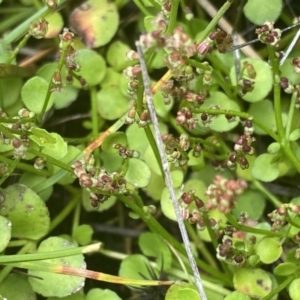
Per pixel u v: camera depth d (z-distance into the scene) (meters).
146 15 0.28
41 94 0.26
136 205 0.25
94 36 0.27
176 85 0.28
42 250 0.26
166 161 0.24
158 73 0.28
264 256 0.25
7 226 0.25
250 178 0.27
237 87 0.26
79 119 0.28
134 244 0.28
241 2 0.28
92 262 0.28
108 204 0.27
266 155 0.26
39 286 0.25
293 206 0.24
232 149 0.28
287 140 0.26
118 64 0.28
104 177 0.24
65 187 0.27
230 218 0.25
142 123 0.24
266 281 0.25
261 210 0.27
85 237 0.27
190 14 0.27
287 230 0.25
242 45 0.26
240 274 0.26
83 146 0.27
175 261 0.27
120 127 0.27
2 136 0.24
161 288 0.26
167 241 0.26
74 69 0.25
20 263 0.25
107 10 0.28
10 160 0.25
